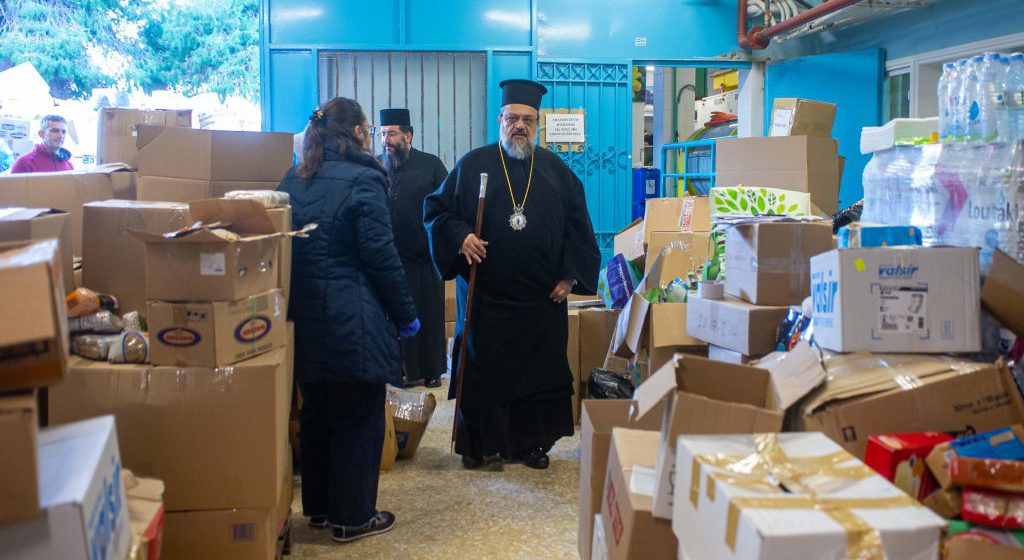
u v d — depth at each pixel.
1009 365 1.90
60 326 1.20
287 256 2.45
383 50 6.20
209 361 2.09
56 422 2.08
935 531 1.16
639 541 1.58
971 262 1.91
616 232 6.61
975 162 2.19
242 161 2.89
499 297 3.48
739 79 6.91
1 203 2.52
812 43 6.72
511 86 3.53
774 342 2.46
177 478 2.12
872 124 5.97
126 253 2.35
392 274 2.63
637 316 3.23
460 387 3.49
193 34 10.38
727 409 1.57
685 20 6.57
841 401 1.75
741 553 1.19
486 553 2.70
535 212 3.49
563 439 4.02
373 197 2.62
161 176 2.81
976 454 1.54
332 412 2.74
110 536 1.34
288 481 2.68
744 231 2.63
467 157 3.60
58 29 9.57
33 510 1.14
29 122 6.48
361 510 2.73
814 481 1.32
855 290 1.93
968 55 5.15
